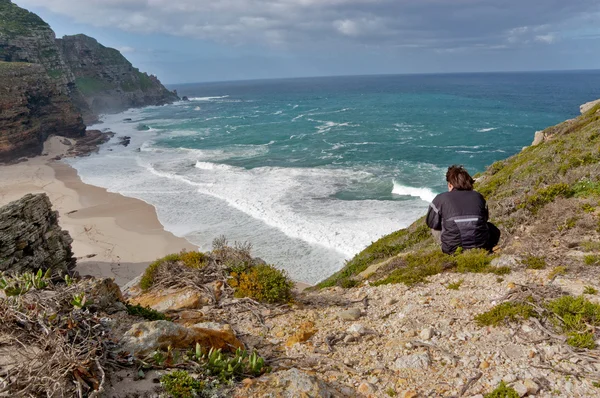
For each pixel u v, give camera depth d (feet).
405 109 382.63
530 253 22.09
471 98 482.28
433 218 22.58
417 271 24.40
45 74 266.77
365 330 18.20
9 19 337.52
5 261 60.44
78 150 230.07
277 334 18.81
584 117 68.59
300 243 90.38
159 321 14.80
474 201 21.83
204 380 12.48
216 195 128.47
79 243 98.12
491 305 18.12
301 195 125.49
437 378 13.66
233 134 272.72
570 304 15.43
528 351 14.17
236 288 24.36
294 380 12.87
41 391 10.61
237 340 16.78
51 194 139.95
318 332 18.63
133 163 189.67
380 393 13.29
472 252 22.94
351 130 267.18
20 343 11.79
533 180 38.34
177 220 109.60
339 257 83.46
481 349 14.92
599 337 14.07
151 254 91.25
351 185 136.77
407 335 17.07
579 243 22.03
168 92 654.12
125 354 13.06
